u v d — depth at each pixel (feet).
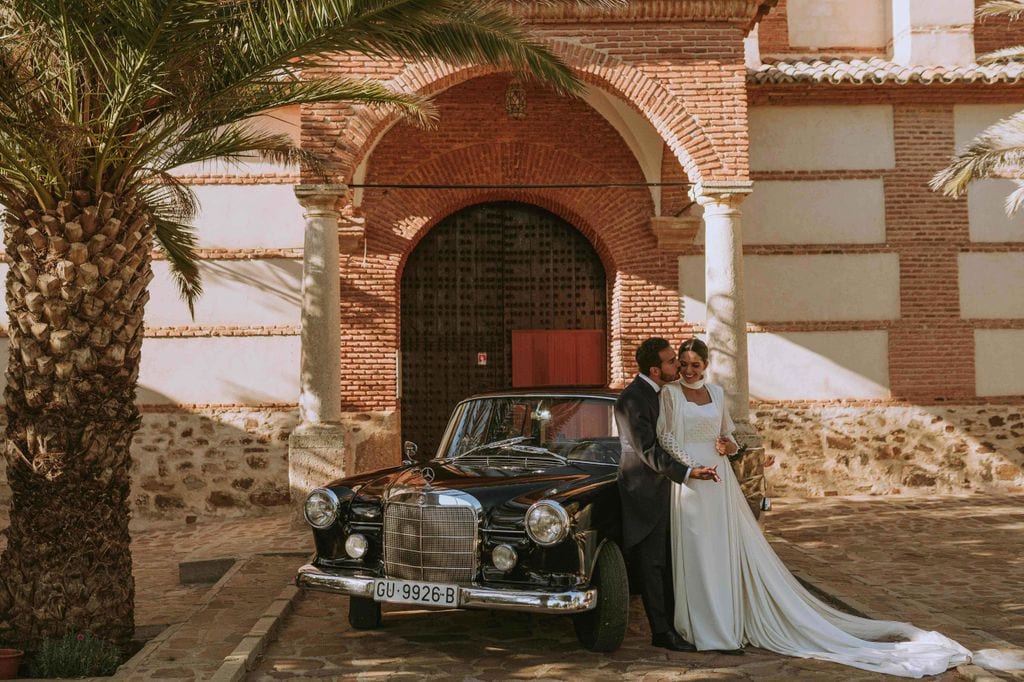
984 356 44.47
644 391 18.97
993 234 44.80
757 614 19.02
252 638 19.33
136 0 18.25
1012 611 22.31
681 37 34.53
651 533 18.85
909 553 29.91
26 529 19.70
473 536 17.95
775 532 34.09
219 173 42.60
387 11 20.65
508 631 20.90
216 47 20.26
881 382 44.19
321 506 19.44
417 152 44.39
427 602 17.74
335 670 18.08
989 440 44.27
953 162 37.78
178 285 42.01
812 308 44.24
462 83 44.57
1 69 18.51
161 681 16.92
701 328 44.19
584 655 18.75
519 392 22.79
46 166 19.08
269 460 41.96
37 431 19.52
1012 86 44.32
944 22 47.21
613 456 20.58
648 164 44.32
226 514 41.68
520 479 19.12
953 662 17.40
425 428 46.24
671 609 19.29
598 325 46.78
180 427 41.88
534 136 44.78
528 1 33.94
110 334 19.99
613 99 43.34
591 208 44.57
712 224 34.45
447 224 46.73
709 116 34.37
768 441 43.88
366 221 43.96
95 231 19.77
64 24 18.39
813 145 44.57
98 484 20.04
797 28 49.52
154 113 22.35
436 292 46.60
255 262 42.47
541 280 46.96
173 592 27.86
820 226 44.47
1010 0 42.55
